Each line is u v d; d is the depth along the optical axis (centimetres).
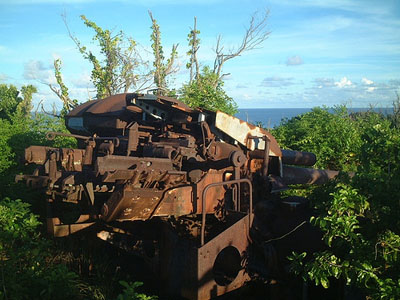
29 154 687
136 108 775
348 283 455
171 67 1789
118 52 1738
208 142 686
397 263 453
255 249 638
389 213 506
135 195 536
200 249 546
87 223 670
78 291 568
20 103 2427
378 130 612
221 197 643
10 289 490
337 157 1185
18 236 613
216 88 1652
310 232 631
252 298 634
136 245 661
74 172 625
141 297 457
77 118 918
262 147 743
